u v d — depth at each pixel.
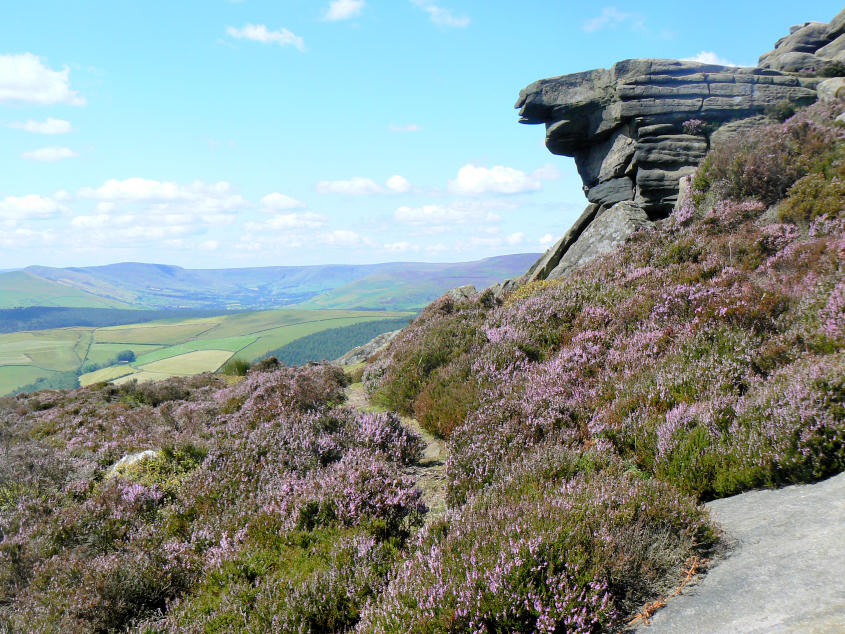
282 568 4.96
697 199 15.66
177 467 9.20
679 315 9.05
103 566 5.49
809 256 9.10
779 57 27.45
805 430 4.53
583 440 6.72
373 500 5.79
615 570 3.70
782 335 6.90
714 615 3.12
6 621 5.09
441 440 8.82
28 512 7.98
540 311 11.82
